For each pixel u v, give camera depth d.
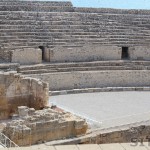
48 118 29.53
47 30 50.53
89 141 30.25
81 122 30.42
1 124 32.94
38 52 47.06
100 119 35.38
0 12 50.25
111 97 44.91
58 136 29.61
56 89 45.81
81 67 48.25
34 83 36.72
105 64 50.03
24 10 54.34
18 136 27.67
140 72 50.25
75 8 57.38
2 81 35.59
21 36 48.25
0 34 47.19
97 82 48.38
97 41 52.25
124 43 53.53
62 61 48.97
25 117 29.27
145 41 54.72
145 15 59.47
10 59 45.47
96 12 57.97
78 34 52.16
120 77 49.47
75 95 45.09
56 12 53.56
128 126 33.50
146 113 38.09
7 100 35.97
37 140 28.66
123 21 56.75
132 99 44.31
